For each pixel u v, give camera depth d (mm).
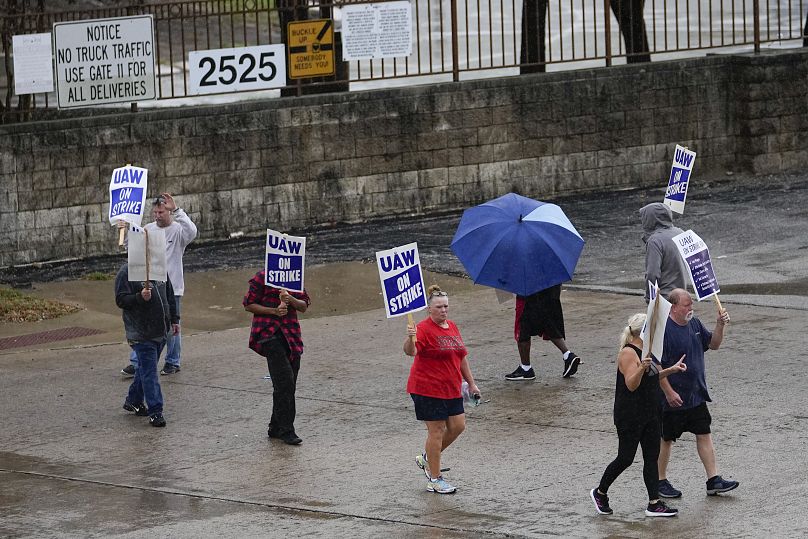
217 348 45562
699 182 73688
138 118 60688
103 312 51156
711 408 35875
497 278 39188
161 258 36469
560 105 70250
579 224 64188
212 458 33531
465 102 68000
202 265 58250
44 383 41281
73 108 61656
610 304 49438
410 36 66500
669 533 26844
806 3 99562
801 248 56812
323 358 43625
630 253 57812
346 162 65875
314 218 65500
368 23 65750
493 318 48531
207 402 38938
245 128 63250
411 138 67125
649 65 72312
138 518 28953
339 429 35844
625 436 28000
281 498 30109
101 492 30984
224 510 29375
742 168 75188
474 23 99125
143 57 61125
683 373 28922
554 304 39688
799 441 32719
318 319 49375
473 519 28188
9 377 42031
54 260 59469
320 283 54531
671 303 29297
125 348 45688
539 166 70312
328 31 65062
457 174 68438
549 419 35938
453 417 30469
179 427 36469
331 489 30672
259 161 63812
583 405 37156
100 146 59969
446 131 67812
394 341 45625
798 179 73188
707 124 74312
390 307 30688
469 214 40844
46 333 47906
